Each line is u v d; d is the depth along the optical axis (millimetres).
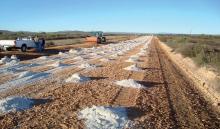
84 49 38156
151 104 10922
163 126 8664
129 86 13797
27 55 28016
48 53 31812
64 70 18047
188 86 15758
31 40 32812
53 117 8758
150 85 14609
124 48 42594
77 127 8008
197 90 15086
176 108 10859
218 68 19203
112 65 21453
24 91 11812
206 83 16484
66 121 8445
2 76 14961
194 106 11500
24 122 8227
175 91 13859
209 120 9938
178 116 9906
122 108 9812
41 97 10977
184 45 35906
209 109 11477
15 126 7883
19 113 8984
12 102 9680
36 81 14055
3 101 9602
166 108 10633
